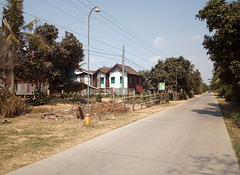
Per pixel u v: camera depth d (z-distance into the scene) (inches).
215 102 1191.6
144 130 358.9
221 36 485.1
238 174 169.3
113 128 377.1
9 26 626.5
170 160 201.0
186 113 629.6
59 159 205.0
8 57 617.3
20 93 1128.8
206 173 170.4
